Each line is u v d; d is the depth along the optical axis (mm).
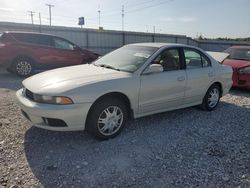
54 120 3445
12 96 6176
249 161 3385
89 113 3660
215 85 5570
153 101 4324
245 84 7504
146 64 4227
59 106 3381
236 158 3455
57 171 2992
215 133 4312
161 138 4016
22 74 9383
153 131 4281
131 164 3211
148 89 4184
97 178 2889
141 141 3877
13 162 3137
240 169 3182
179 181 2896
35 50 9477
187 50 5012
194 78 4949
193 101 5160
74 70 4270
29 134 3938
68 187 2713
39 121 3531
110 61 4695
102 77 3832
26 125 4270
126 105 4102
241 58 8531
